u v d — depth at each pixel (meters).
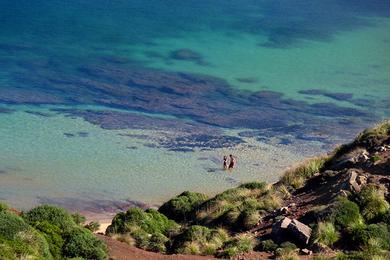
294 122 69.69
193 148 57.91
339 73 94.00
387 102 80.81
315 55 103.75
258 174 51.84
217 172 51.78
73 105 70.44
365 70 96.56
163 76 86.19
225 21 120.94
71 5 125.38
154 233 24.38
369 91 85.44
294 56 102.38
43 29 106.56
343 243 19.22
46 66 86.44
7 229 16.53
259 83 86.25
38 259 16.11
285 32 116.81
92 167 51.28
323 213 20.56
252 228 23.09
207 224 25.95
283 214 23.19
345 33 119.19
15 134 58.41
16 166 50.34
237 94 80.44
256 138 62.62
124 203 44.59
